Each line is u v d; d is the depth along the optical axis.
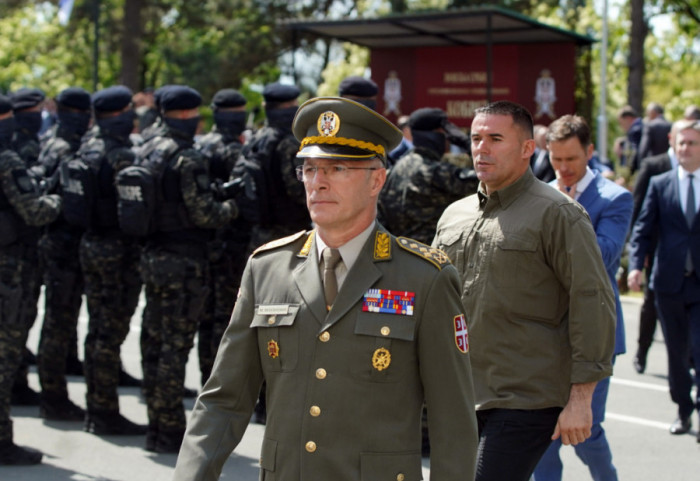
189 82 28.23
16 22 34.41
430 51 16.58
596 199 4.59
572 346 3.58
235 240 7.01
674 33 28.16
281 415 2.65
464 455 2.60
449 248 3.89
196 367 8.56
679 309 6.46
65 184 6.24
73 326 6.87
